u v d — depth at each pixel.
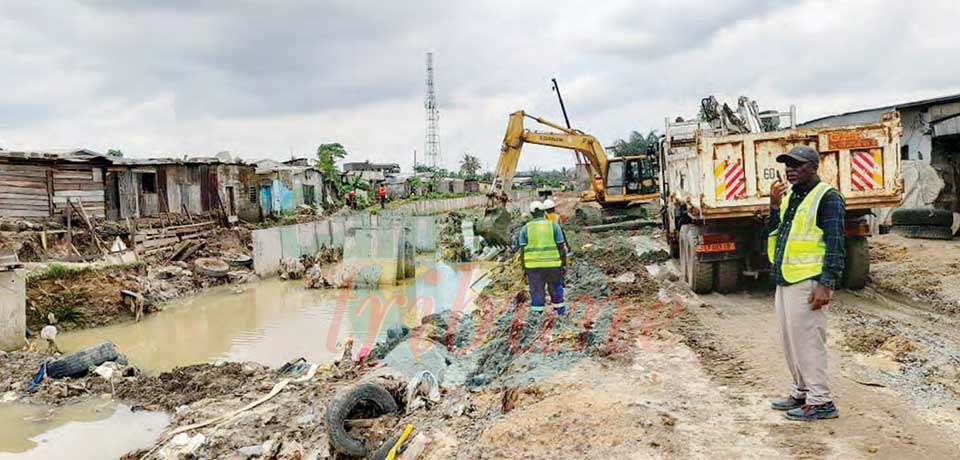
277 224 30.70
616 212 23.69
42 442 7.75
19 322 12.42
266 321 15.38
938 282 10.30
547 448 4.82
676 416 5.24
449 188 73.00
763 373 6.34
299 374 9.49
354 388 6.04
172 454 6.56
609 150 24.84
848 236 10.10
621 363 7.01
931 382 5.85
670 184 14.16
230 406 8.02
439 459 5.08
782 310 4.87
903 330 7.77
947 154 17.61
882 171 9.23
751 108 13.28
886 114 9.18
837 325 7.96
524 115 22.88
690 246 10.96
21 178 19.41
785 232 4.81
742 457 4.36
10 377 10.23
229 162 28.98
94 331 14.58
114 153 30.42
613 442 4.75
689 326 8.49
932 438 4.55
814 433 4.68
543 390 6.29
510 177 22.98
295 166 42.81
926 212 15.11
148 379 9.85
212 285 20.38
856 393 5.56
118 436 7.87
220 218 27.64
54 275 14.88
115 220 22.55
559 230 9.41
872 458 4.23
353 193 43.81
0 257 12.48
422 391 6.58
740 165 9.49
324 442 6.05
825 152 9.28
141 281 17.11
